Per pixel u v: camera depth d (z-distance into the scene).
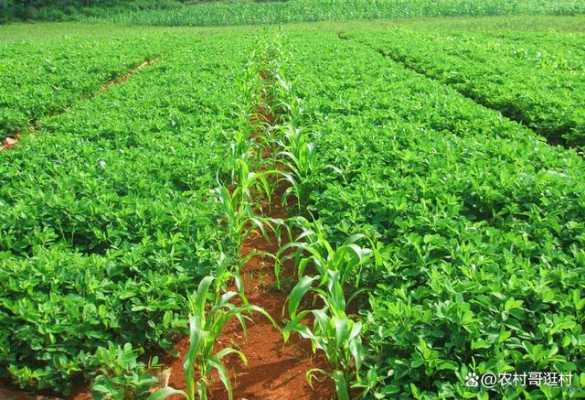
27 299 4.49
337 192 6.41
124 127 8.97
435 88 11.42
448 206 6.02
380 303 4.54
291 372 4.61
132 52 18.05
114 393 3.83
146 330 4.62
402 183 6.55
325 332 4.08
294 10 37.38
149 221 5.93
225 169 7.38
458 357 3.89
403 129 8.43
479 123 8.94
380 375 3.92
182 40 22.25
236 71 13.24
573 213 5.82
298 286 4.12
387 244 5.62
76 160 7.68
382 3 38.38
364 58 15.09
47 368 4.18
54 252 5.21
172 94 11.00
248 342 5.00
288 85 10.95
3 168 7.25
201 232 5.74
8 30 34.69
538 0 38.66
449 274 4.71
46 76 13.86
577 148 9.00
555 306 4.40
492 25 28.42
